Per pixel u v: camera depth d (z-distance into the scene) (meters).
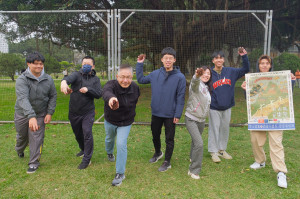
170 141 3.46
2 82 6.66
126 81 2.89
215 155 3.89
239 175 3.37
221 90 3.81
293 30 13.69
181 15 9.69
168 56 3.29
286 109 3.16
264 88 3.30
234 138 5.01
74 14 7.41
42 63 3.27
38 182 3.10
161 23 9.57
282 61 14.82
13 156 3.93
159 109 3.41
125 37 9.65
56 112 7.20
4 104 7.97
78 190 2.92
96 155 4.04
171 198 2.78
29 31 7.14
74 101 3.47
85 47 8.06
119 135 3.09
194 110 3.26
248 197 2.81
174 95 3.36
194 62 10.22
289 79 3.17
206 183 3.13
